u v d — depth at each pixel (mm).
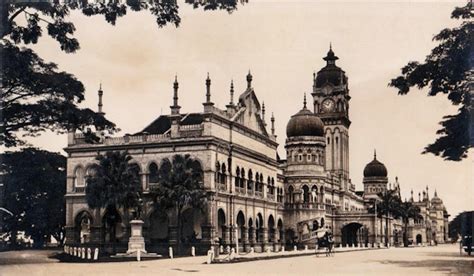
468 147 56562
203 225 82250
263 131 106688
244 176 95500
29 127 55875
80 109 56312
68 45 54219
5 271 48594
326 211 132750
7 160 72562
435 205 195750
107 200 76562
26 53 52562
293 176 123625
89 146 89875
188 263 58250
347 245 141875
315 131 127625
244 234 94375
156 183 84250
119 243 84500
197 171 84250
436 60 54906
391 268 50250
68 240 88750
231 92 94375
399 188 152375
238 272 46812
